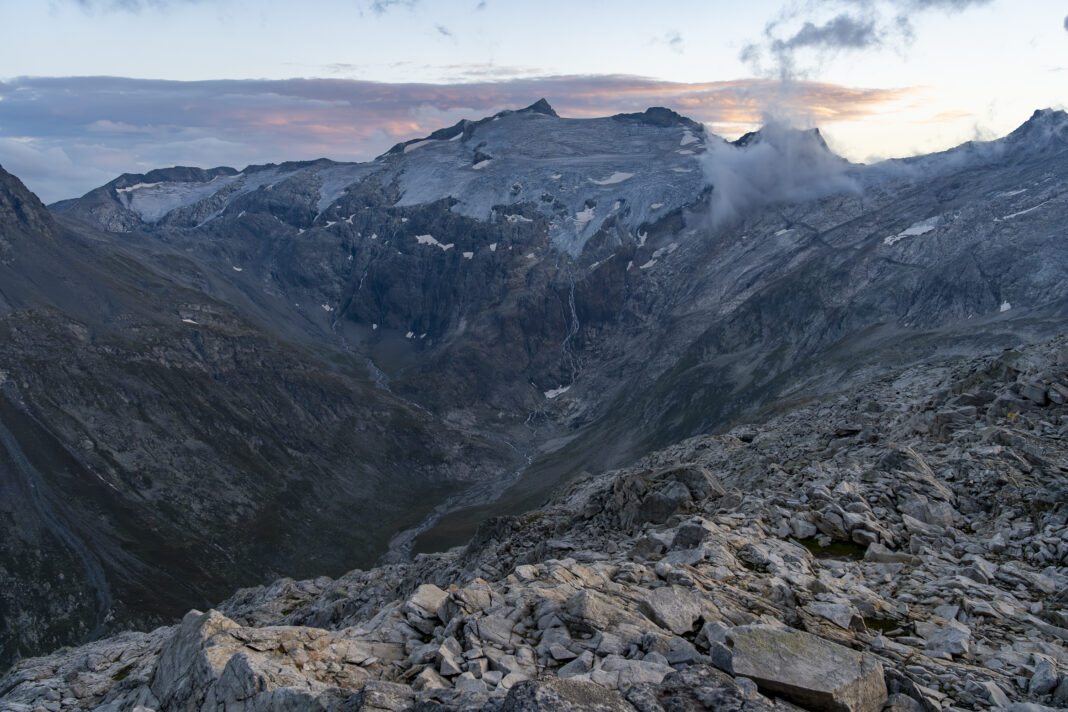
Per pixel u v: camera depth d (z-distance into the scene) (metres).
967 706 13.04
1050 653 15.63
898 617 17.41
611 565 19.69
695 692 10.99
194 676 14.25
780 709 11.46
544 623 14.79
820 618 16.28
